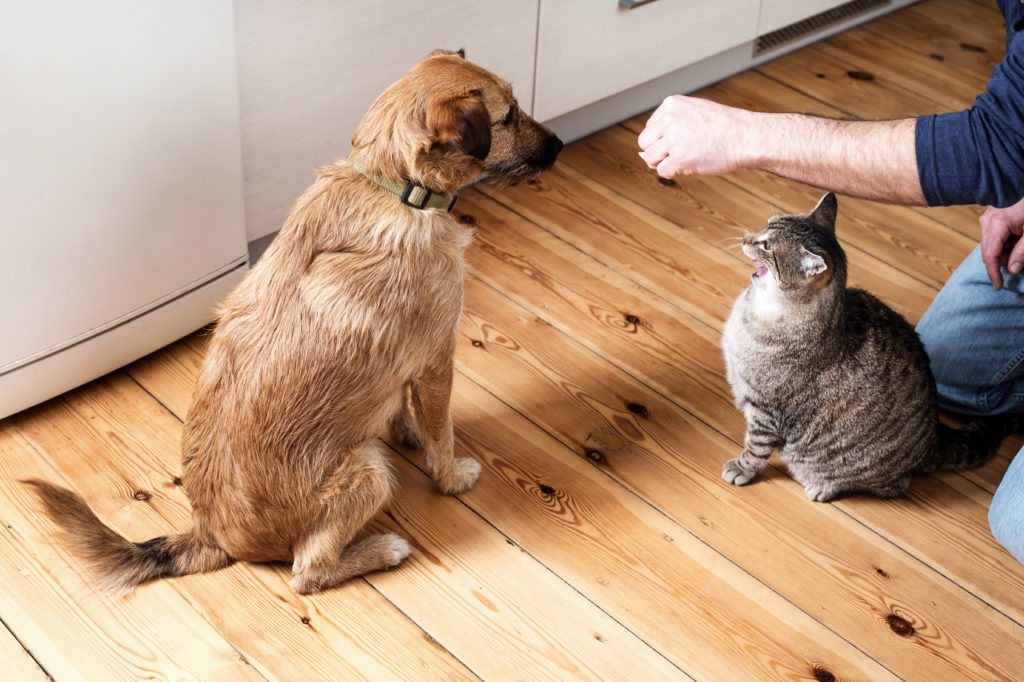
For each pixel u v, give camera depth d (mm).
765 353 1703
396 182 1459
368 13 2012
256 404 1452
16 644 1500
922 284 2393
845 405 1717
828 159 1482
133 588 1571
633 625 1603
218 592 1598
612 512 1792
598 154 2770
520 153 1578
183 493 1760
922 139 1390
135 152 1692
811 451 1790
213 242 1938
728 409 2033
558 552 1713
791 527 1795
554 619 1603
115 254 1770
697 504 1823
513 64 2398
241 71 1860
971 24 3568
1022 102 1302
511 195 2564
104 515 1705
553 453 1898
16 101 1491
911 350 1762
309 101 2021
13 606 1552
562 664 1537
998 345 1924
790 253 1586
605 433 1950
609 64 2648
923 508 1855
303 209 1475
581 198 2582
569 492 1823
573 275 2326
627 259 2395
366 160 1466
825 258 1585
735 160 1567
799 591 1682
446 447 1723
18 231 1607
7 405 1786
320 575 1582
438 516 1759
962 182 1386
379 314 1452
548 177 2645
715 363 2135
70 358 1823
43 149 1563
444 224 1520
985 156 1348
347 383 1459
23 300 1683
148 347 1963
